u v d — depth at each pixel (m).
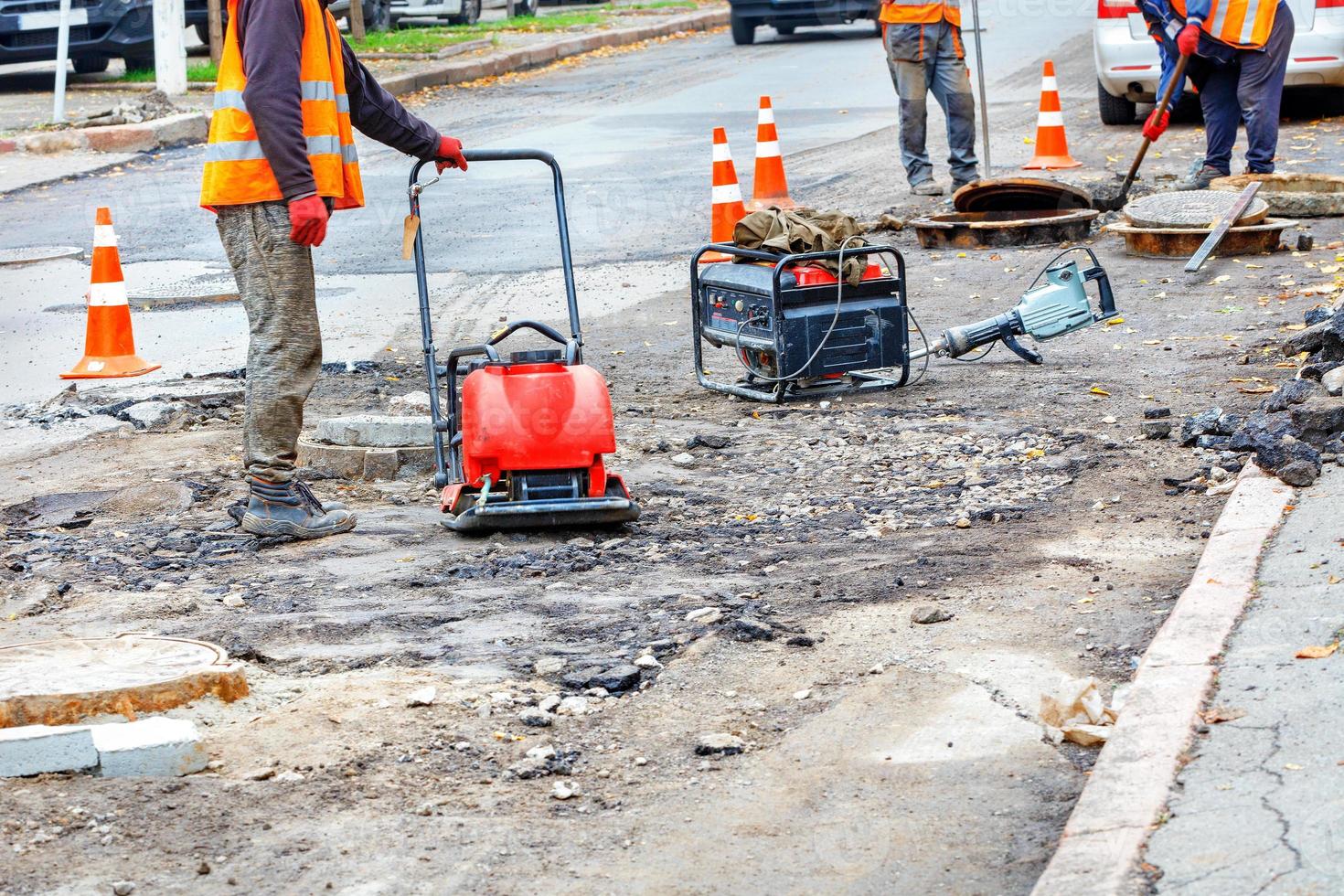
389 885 3.27
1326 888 2.88
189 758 3.80
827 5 25.84
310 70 5.52
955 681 4.18
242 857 3.39
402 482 6.62
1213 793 3.26
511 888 3.26
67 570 5.50
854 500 6.00
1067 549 5.21
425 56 23.48
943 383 7.68
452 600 5.07
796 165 14.51
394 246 12.03
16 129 17.59
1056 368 7.75
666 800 3.64
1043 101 13.62
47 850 3.40
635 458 6.75
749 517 5.88
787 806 3.58
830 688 4.21
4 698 3.94
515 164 15.38
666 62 24.00
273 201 5.53
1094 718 3.83
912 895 3.18
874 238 11.40
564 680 4.33
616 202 13.31
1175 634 4.07
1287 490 5.15
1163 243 9.95
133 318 10.13
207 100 19.50
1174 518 5.45
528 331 9.28
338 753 3.88
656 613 4.86
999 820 3.46
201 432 7.53
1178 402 6.94
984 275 9.95
